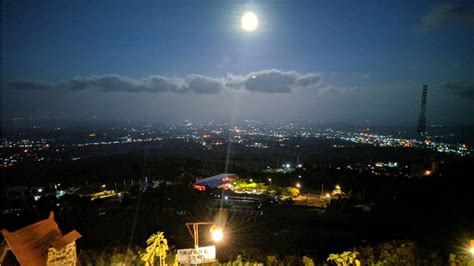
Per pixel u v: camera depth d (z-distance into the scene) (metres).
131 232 23.83
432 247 15.68
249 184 47.88
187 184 47.00
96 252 13.81
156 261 12.04
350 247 20.50
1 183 52.09
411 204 28.67
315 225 27.28
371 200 35.62
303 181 48.09
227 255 17.39
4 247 9.45
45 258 9.87
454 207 23.80
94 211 31.69
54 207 33.25
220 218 29.78
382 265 11.97
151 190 41.31
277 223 27.81
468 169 38.62
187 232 24.39
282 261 14.01
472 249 11.21
